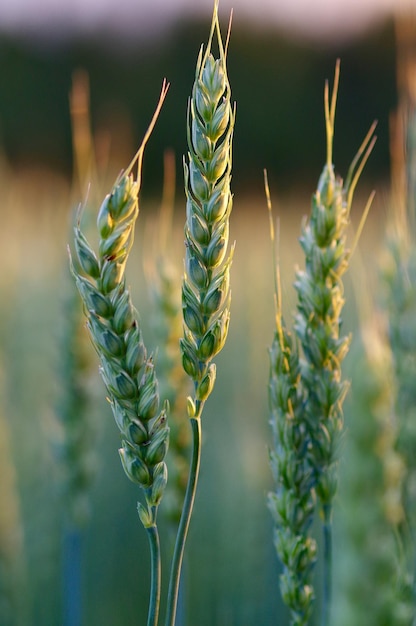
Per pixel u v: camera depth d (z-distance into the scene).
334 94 0.39
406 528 0.46
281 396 0.40
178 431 0.48
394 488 0.46
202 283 0.35
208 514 0.79
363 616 0.45
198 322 0.35
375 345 0.46
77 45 4.90
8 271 0.92
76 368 0.63
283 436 0.40
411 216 0.50
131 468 0.35
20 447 0.83
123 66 4.95
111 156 0.83
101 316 0.35
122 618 0.72
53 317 0.92
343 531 0.46
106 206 0.35
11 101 4.48
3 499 0.62
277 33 4.93
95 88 4.91
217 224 0.35
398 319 0.48
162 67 4.95
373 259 0.52
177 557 0.35
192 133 0.35
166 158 0.52
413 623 0.45
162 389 0.48
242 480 0.79
